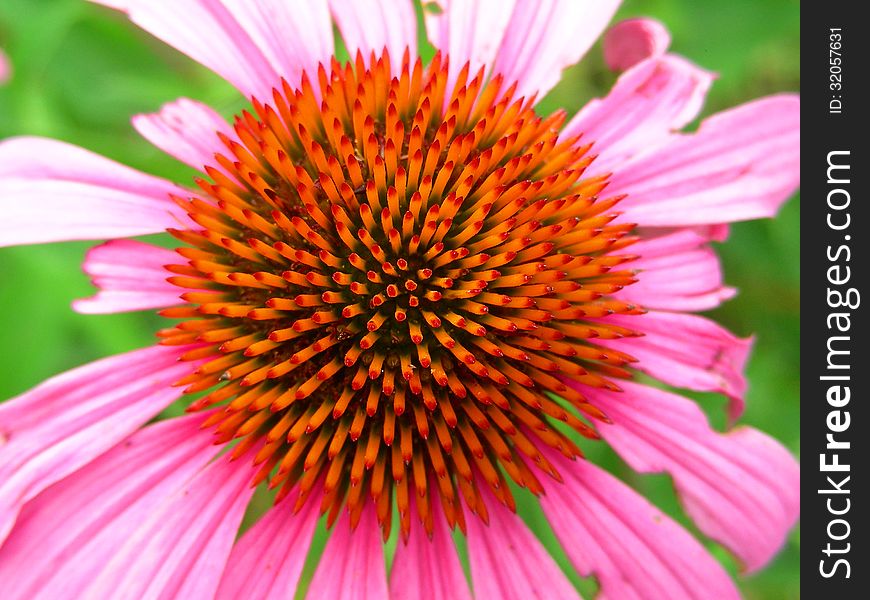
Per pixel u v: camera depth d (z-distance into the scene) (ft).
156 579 0.34
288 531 0.35
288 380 0.34
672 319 0.37
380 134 0.36
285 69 0.37
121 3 0.36
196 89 0.50
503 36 0.38
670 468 0.36
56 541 0.33
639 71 0.38
